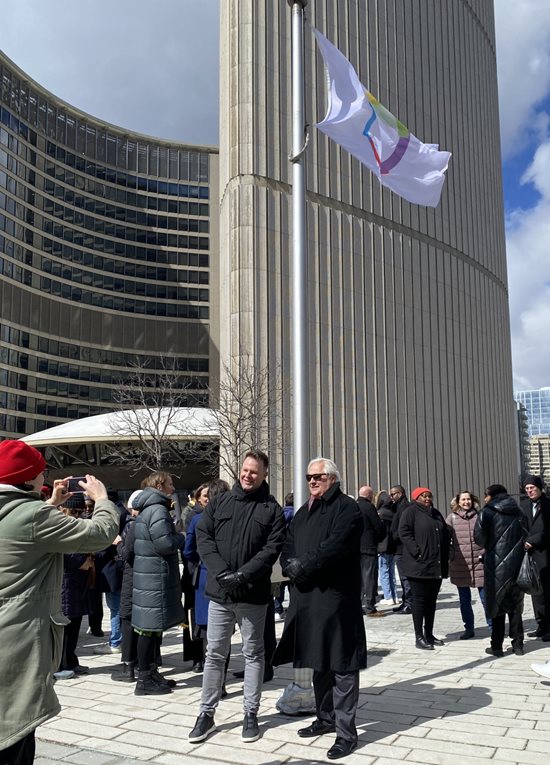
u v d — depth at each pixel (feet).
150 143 245.65
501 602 23.86
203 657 22.84
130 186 240.32
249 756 14.34
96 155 236.22
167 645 27.99
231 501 16.46
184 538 22.12
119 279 233.76
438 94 125.80
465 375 123.75
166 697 19.53
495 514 24.17
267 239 90.99
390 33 114.62
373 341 102.68
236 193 90.99
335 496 15.53
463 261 128.26
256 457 16.47
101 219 233.76
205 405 157.69
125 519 26.71
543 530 27.04
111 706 18.58
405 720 16.58
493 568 23.95
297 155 21.22
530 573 23.72
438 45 127.95
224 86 97.45
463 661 23.30
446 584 50.03
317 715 15.99
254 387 82.64
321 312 95.96
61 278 222.28
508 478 138.62
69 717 17.49
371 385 101.04
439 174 26.91
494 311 140.36
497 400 136.87
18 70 212.84
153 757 14.34
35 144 219.82
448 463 114.32
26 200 214.07
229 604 15.58
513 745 14.61
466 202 131.95
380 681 20.63
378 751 14.42
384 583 40.06
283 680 21.77
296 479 19.44
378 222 107.24
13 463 10.10
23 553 9.61
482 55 147.02
